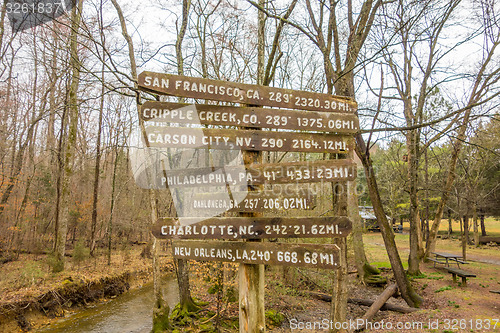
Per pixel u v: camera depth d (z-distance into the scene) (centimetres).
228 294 808
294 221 266
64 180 1202
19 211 1353
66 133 1545
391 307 749
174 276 1406
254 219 271
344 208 487
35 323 834
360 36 651
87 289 1060
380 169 2134
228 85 285
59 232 1166
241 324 279
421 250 1295
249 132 281
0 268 1095
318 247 257
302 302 859
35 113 1516
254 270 281
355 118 299
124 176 1803
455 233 2808
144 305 1038
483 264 1248
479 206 1769
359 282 1063
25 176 1520
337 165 278
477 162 1412
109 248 1377
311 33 666
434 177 1794
